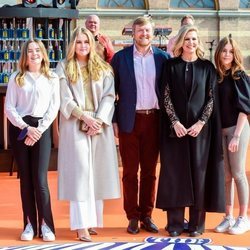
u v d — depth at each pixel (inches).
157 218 288.5
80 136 250.1
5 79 412.5
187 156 252.5
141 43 257.6
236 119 255.0
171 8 707.4
